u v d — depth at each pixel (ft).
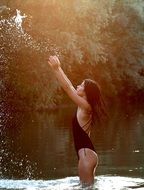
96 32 114.83
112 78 134.82
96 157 29.78
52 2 101.09
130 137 51.57
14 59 98.12
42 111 100.07
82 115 30.37
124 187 27.73
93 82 30.68
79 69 121.19
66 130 61.11
